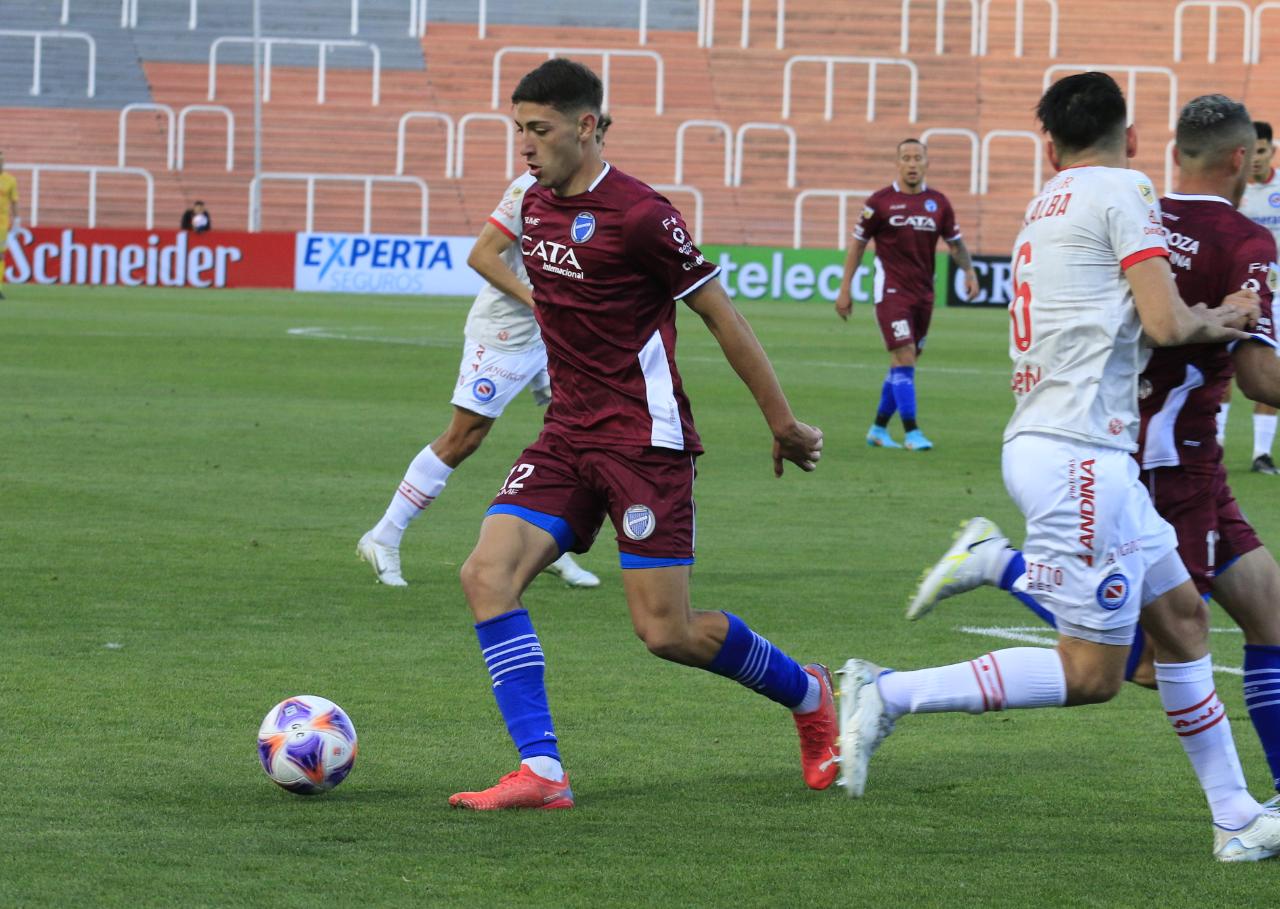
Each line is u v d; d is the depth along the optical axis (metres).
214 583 29.48
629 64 152.75
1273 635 17.88
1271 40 157.50
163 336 83.88
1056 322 16.42
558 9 156.50
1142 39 157.25
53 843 15.55
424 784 18.19
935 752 20.17
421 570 31.28
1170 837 16.83
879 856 15.91
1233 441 56.38
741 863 15.54
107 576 29.73
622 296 17.62
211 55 143.75
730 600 29.05
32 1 150.25
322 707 17.69
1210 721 16.44
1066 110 16.83
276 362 73.12
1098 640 16.50
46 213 140.25
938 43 155.38
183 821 16.45
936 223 51.50
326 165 145.25
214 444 48.03
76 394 59.47
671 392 17.78
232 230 136.12
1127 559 16.30
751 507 39.81
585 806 17.50
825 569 32.16
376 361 74.62
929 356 86.56
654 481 17.78
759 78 153.12
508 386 29.34
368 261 129.62
